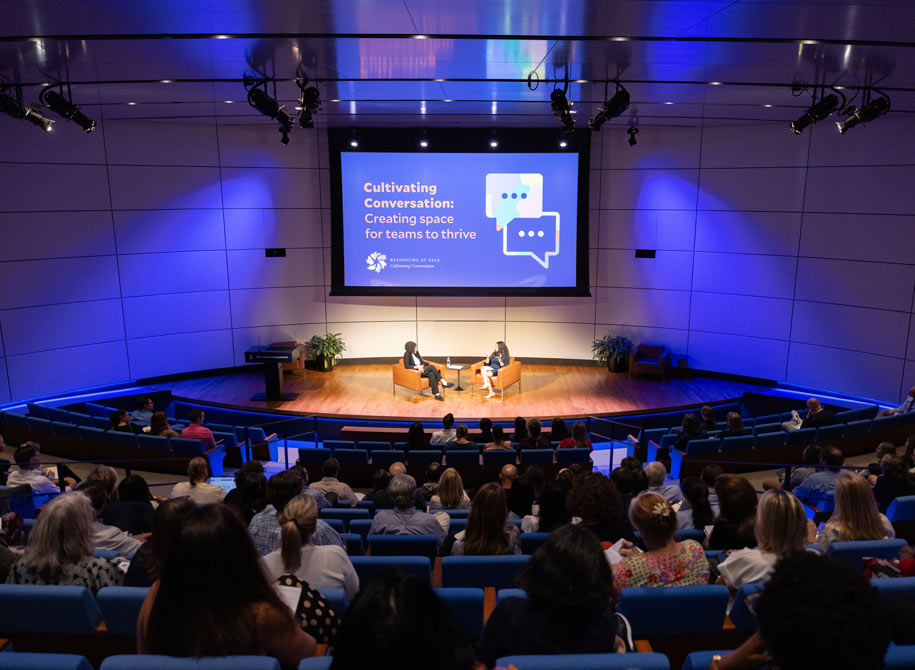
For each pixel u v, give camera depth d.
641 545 3.94
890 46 6.32
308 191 13.62
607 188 13.56
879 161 11.17
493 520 3.63
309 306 13.98
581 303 14.02
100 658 2.84
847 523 3.50
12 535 4.14
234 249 13.40
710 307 13.16
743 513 3.60
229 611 1.58
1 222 11.29
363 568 3.47
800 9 5.30
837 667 0.99
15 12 5.44
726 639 2.81
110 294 12.45
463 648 1.03
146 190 12.57
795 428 8.61
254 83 8.41
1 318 11.41
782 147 12.11
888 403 11.45
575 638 1.78
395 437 9.20
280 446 10.59
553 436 8.64
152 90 9.16
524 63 7.51
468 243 13.43
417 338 14.30
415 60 7.39
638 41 6.52
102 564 2.97
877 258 11.35
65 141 11.75
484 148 13.10
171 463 8.08
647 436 9.27
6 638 2.85
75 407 11.71
